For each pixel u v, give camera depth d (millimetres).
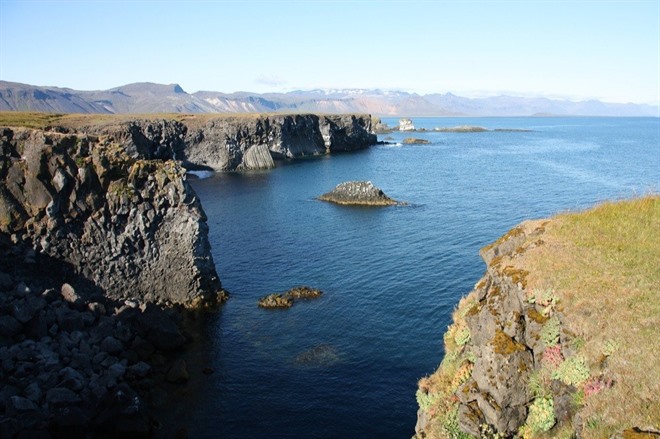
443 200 90250
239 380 33875
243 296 48531
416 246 60812
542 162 146875
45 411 27812
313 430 28469
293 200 94812
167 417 30172
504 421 17344
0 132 43344
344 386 32500
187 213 47156
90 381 31500
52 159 43375
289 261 57750
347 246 62562
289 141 173000
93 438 27516
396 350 36531
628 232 21484
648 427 12984
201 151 145625
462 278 49219
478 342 20516
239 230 72500
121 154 47906
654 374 14562
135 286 46812
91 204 44875
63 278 43562
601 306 17438
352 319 41875
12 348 31812
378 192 90562
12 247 41375
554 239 22031
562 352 17125
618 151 179250
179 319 43594
